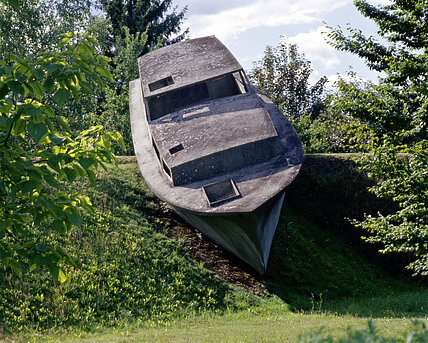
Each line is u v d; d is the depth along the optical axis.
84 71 6.02
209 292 15.84
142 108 26.05
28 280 13.75
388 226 13.50
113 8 52.84
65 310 12.99
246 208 14.43
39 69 5.46
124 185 22.30
